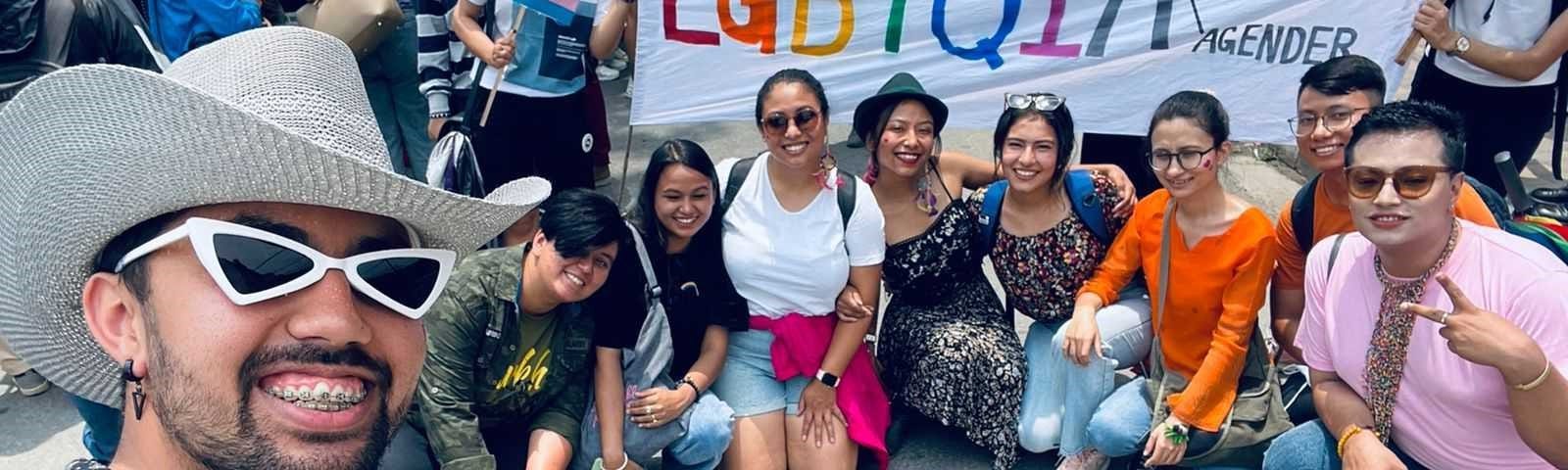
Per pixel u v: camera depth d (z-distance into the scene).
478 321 2.74
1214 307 2.96
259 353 1.02
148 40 3.82
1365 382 2.54
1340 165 2.80
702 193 3.00
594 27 4.02
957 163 3.44
